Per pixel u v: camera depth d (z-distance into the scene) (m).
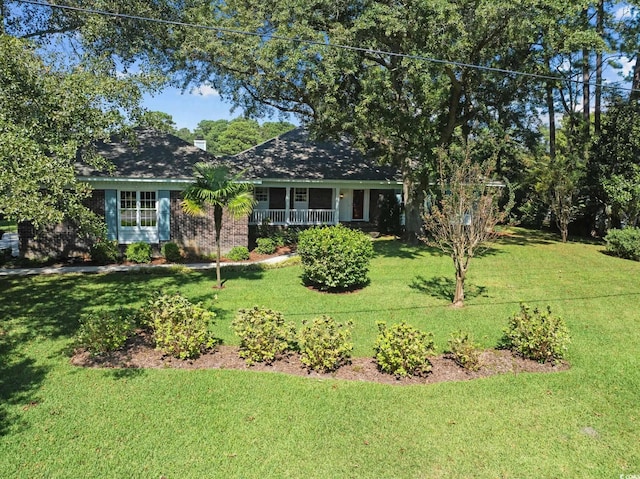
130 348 7.32
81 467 4.35
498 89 18.28
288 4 12.93
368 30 13.14
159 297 7.83
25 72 7.87
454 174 10.28
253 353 6.84
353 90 15.45
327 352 6.56
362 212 24.83
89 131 9.61
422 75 13.59
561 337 7.06
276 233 19.17
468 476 4.38
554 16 13.96
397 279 13.09
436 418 5.39
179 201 15.84
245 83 15.62
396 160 18.62
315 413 5.43
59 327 8.42
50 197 7.13
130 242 15.57
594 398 5.99
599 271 14.72
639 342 8.26
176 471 4.34
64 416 5.24
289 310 9.80
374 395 5.91
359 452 4.70
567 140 22.94
